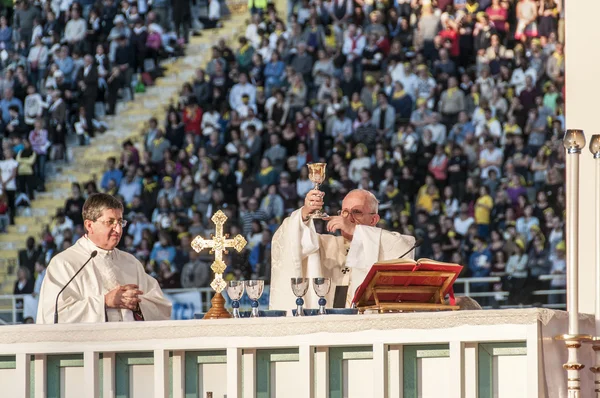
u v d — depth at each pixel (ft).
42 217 172.24
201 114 172.76
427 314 46.44
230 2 176.24
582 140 47.98
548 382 45.37
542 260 156.46
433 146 164.35
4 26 180.34
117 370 51.21
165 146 172.04
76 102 176.35
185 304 162.61
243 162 169.17
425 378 47.37
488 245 158.40
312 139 168.55
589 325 51.08
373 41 169.58
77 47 178.19
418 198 162.81
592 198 79.92
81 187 172.55
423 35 168.45
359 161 166.20
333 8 171.94
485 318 45.60
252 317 50.85
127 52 177.17
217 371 50.44
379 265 49.14
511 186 160.35
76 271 63.00
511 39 165.89
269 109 170.71
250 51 173.78
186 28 177.17
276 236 66.03
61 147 175.22
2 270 169.58
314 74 170.71
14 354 51.52
